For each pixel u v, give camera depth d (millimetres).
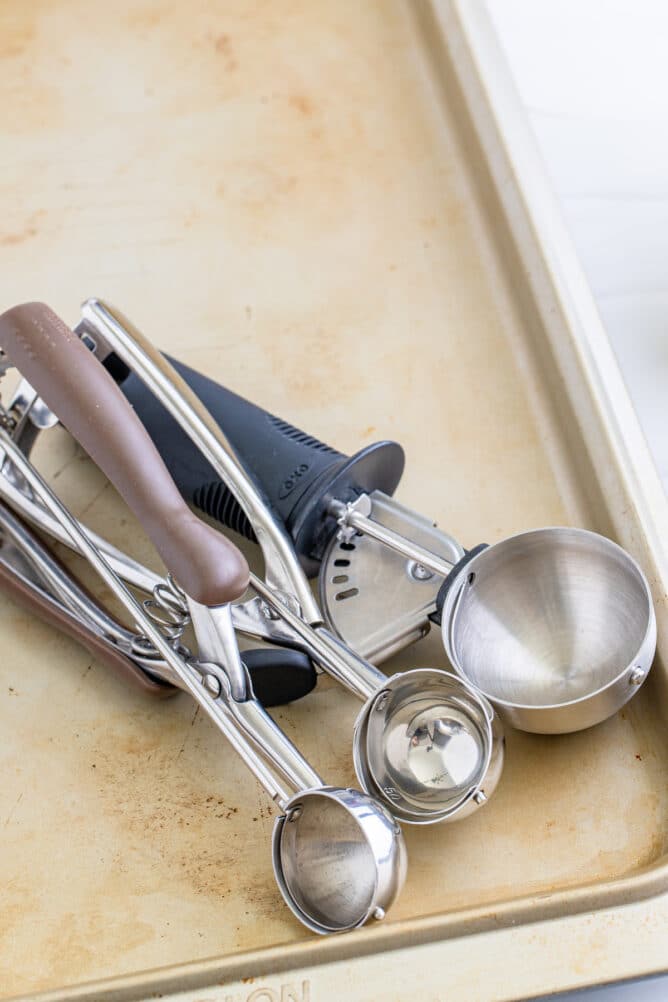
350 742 539
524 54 858
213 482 585
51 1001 470
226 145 799
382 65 837
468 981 454
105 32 868
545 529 521
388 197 766
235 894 499
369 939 464
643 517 579
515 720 484
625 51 856
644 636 478
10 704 571
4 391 680
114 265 740
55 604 568
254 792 528
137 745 549
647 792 510
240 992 460
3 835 528
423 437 650
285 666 516
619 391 625
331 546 572
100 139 807
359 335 699
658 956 456
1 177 791
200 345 699
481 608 531
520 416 657
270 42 856
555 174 797
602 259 759
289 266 734
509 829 503
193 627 555
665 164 800
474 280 720
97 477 647
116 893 506
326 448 583
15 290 731
